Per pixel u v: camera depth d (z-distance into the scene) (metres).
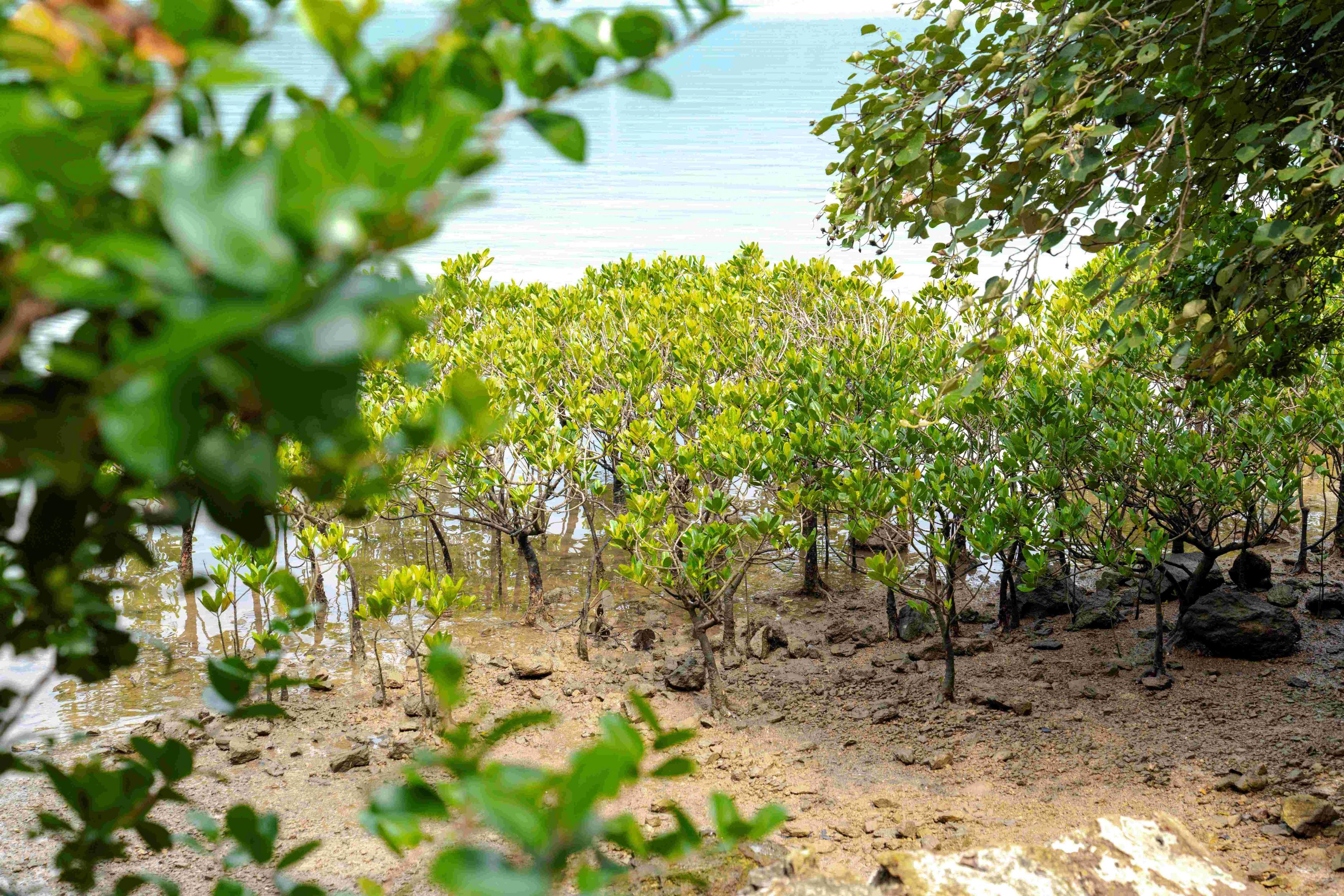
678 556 7.49
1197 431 8.52
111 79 0.92
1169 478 7.38
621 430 9.23
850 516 7.50
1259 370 7.28
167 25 0.85
